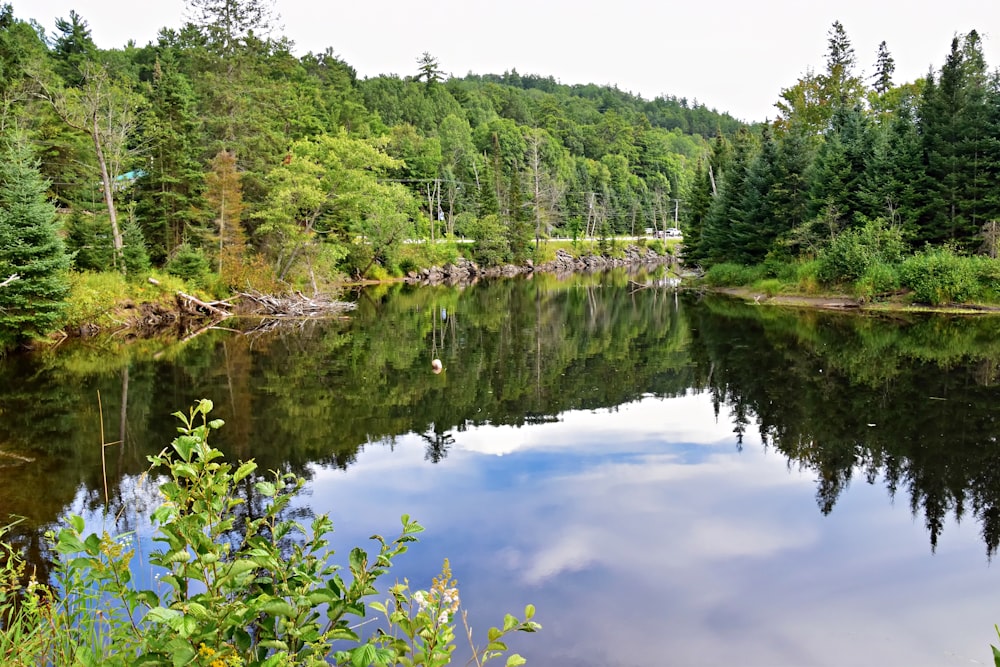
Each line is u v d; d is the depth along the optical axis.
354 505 8.22
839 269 28.83
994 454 9.92
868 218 30.50
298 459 10.01
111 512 7.91
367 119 72.19
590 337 22.31
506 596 6.14
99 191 28.50
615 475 9.34
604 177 95.62
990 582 6.39
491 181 70.69
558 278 55.00
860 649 5.34
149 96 45.59
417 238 57.22
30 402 13.30
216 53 42.50
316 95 60.78
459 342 21.39
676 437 11.09
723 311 28.94
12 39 32.69
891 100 46.34
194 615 2.14
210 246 30.97
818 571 6.64
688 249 49.25
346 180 33.47
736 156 42.28
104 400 13.48
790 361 17.34
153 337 22.16
